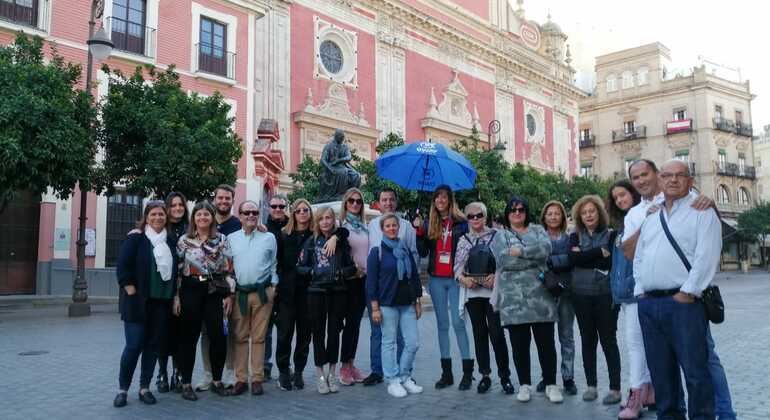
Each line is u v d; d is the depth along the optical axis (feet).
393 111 94.22
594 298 17.63
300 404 17.43
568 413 16.25
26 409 16.93
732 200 151.53
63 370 22.56
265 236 19.06
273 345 27.71
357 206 21.44
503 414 16.17
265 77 76.89
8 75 38.06
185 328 18.08
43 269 54.39
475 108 109.70
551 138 129.39
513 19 123.65
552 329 17.80
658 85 154.61
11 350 27.09
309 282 19.51
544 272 17.69
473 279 18.57
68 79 42.24
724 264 150.10
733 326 35.37
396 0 94.53
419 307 19.52
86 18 58.70
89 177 42.83
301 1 82.38
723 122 149.59
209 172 50.70
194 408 17.02
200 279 18.10
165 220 18.12
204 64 67.62
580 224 17.99
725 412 13.57
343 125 84.94
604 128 163.43
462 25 110.11
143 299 17.38
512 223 18.30
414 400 17.85
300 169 69.21
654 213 13.53
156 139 47.16
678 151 151.12
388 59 94.73
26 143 37.76
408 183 22.90
